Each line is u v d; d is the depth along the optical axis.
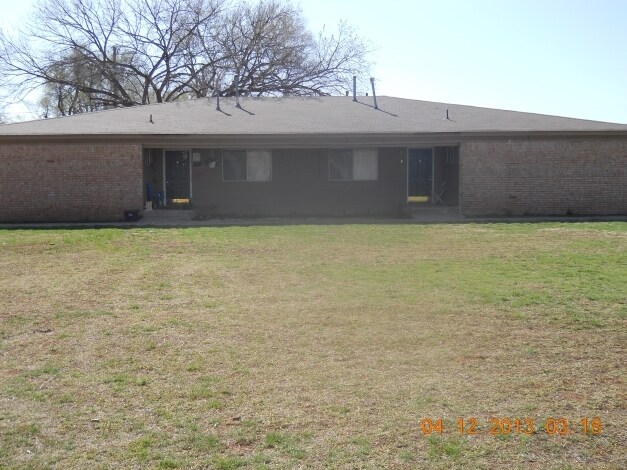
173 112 23.97
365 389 6.05
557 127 21.41
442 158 23.47
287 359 6.94
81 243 15.13
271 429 5.20
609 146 21.20
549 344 7.33
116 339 7.72
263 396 5.89
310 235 16.00
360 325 8.22
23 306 9.34
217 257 13.16
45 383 6.27
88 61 40.31
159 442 4.99
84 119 22.61
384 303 9.30
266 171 23.12
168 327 8.22
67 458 4.75
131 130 20.89
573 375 6.35
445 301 9.34
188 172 23.02
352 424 5.28
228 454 4.79
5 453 4.84
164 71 41.66
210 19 41.25
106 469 4.59
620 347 7.18
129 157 20.67
